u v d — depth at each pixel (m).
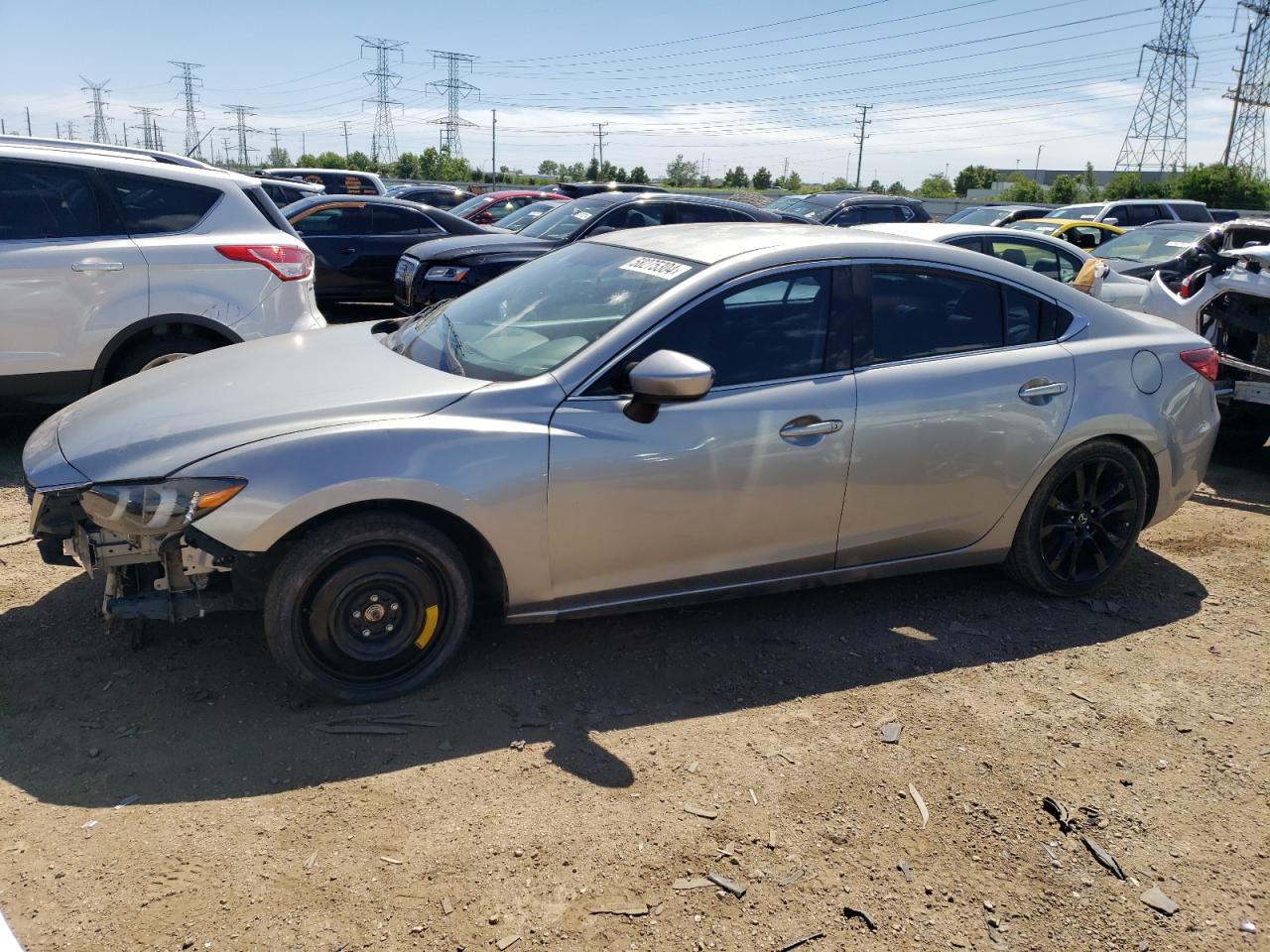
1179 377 4.34
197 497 2.95
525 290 4.10
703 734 3.18
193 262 5.84
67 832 2.56
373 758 2.96
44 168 5.56
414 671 3.31
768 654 3.73
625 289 3.70
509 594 3.34
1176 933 2.45
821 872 2.58
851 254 3.80
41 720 3.06
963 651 3.83
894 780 2.98
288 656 3.10
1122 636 4.04
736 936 2.35
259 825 2.63
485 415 3.24
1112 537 4.32
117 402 3.52
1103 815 2.88
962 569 4.64
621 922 2.37
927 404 3.77
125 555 3.11
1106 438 4.18
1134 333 4.32
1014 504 4.06
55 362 5.55
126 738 2.99
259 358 3.85
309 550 3.03
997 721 3.35
